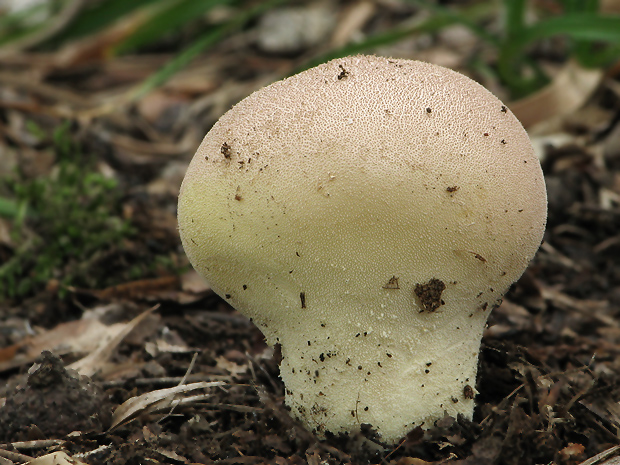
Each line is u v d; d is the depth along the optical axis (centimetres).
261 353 36
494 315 37
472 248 29
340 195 28
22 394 30
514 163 29
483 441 29
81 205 43
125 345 36
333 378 29
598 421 31
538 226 30
